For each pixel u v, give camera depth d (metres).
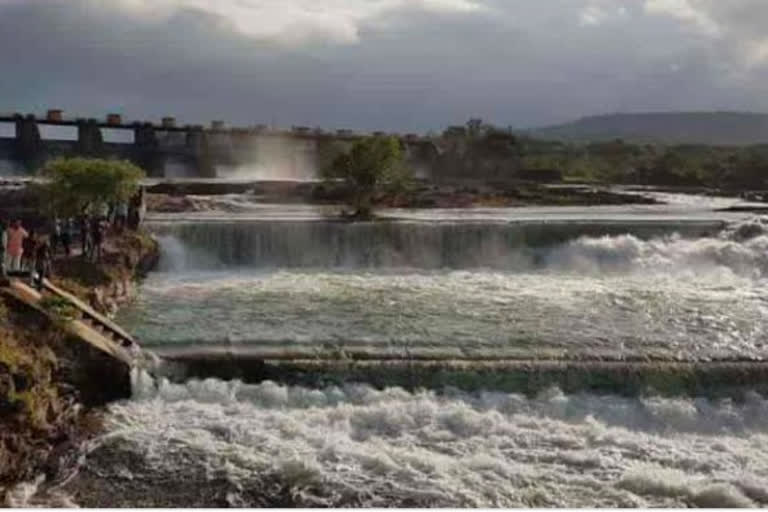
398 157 53.44
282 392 20.52
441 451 17.88
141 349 22.61
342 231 39.47
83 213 33.12
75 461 16.95
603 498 15.87
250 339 24.14
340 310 28.50
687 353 23.45
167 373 21.48
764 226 41.47
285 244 39.28
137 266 33.91
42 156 84.06
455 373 21.34
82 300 25.22
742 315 28.58
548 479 16.61
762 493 16.25
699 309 29.47
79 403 19.48
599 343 24.47
